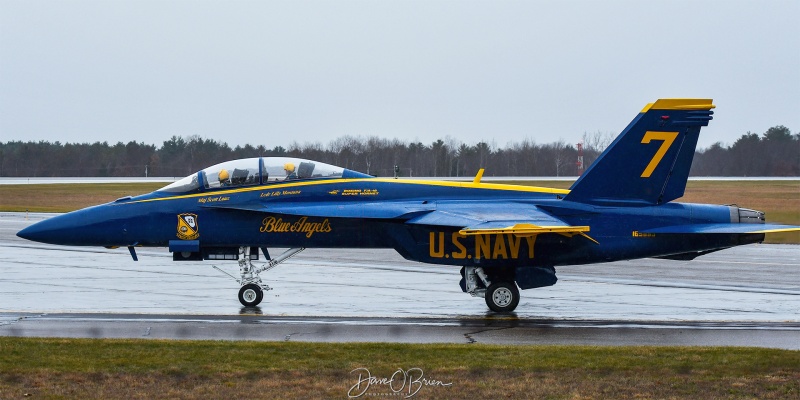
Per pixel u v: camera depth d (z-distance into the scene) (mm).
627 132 68375
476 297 73812
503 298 65750
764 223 69750
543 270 66938
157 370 42812
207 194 70625
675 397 38844
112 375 41969
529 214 64938
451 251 67188
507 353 46875
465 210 66812
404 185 70750
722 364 44312
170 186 72062
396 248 69312
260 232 69750
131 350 47250
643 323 60531
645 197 68875
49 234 70812
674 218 68188
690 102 67688
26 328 56688
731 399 38562
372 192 70250
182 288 79188
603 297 74250
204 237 70062
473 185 71000
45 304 68625
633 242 67750
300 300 71562
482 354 46594
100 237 70688
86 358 45188
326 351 47219
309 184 70250
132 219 70562
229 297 73125
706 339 53844
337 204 69625
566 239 66875
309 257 110500
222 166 71812
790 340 53344
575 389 40000
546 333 56000
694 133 68250
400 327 58031
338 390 39812
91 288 78938
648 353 47031
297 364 44062
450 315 64000
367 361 44750
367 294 75500
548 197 69562
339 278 87688
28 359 44906
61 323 58906
